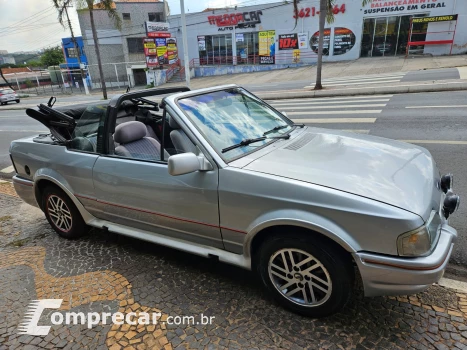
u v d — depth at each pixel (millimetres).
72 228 3729
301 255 2291
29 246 3764
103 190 3156
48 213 3889
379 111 9414
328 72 22500
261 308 2549
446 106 9086
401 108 9484
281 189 2207
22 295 2893
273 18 29078
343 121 8672
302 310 2400
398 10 24859
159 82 31281
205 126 2695
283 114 3609
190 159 2350
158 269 3139
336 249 2139
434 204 2227
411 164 2525
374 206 1977
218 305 2609
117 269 3172
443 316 2363
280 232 2324
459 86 11195
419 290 1985
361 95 12727
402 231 1919
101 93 31234
